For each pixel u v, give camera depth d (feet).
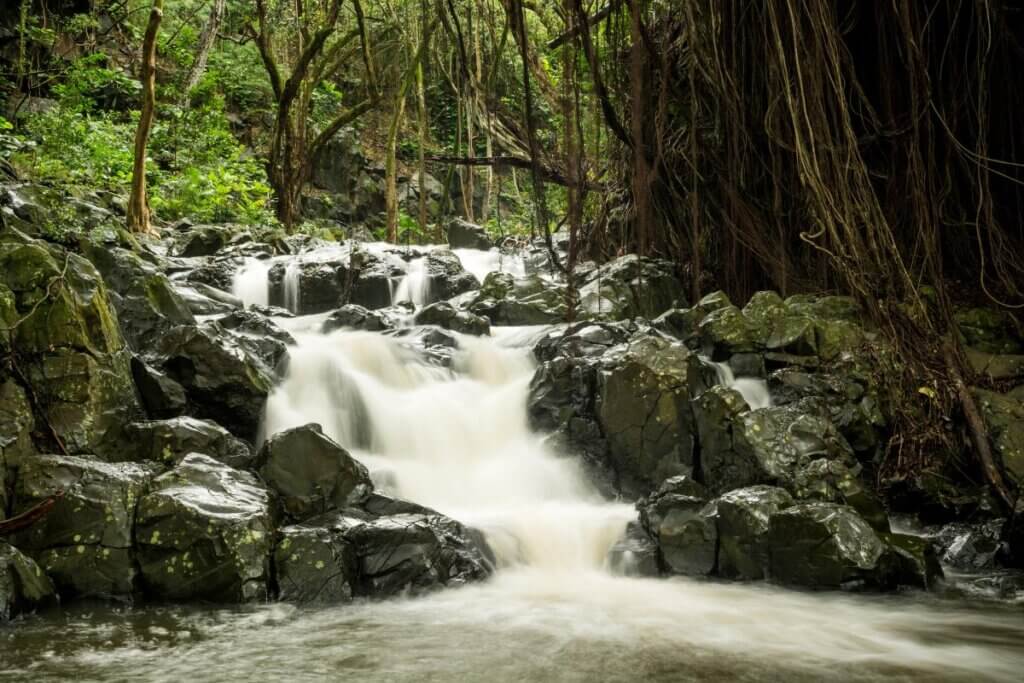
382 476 26.94
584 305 38.09
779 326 32.30
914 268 31.60
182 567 20.21
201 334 27.78
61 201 34.55
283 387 29.96
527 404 30.91
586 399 30.12
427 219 88.02
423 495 27.27
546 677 15.16
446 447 29.73
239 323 32.24
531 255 51.65
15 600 18.60
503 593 21.39
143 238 45.06
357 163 84.53
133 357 27.04
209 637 17.44
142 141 46.34
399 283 43.19
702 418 27.61
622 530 24.62
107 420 24.50
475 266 50.11
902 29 29.19
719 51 32.04
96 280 26.23
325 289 42.16
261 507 21.56
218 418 27.66
